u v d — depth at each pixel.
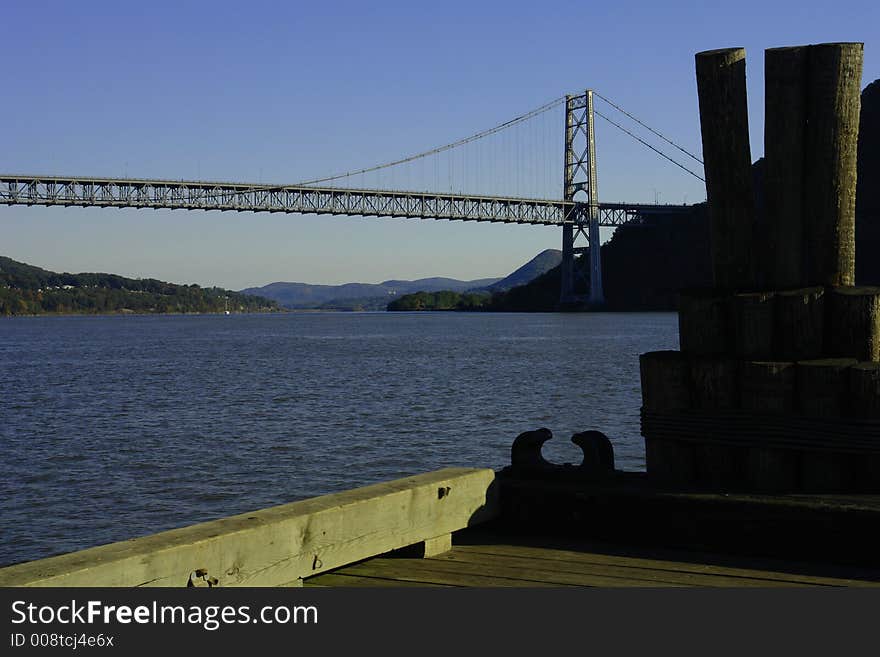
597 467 5.02
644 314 137.75
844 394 4.49
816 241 4.81
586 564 4.40
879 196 93.88
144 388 34.94
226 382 37.28
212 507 13.83
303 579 4.02
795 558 4.31
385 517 4.27
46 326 159.00
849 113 4.69
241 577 3.56
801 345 4.70
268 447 19.27
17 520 13.09
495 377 37.62
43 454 18.88
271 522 3.70
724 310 4.92
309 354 59.78
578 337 80.50
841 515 4.19
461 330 107.06
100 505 14.02
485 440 19.81
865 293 4.61
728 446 4.74
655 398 4.95
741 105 4.89
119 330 130.38
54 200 106.31
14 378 40.97
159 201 110.94
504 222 130.50
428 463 17.03
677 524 4.57
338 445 19.36
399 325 140.62
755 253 5.02
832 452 4.49
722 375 4.75
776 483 4.64
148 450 19.22
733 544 4.45
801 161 4.80
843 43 4.65
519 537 4.92
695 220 141.62
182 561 3.35
